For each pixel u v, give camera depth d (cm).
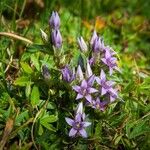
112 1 66
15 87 39
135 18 66
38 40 49
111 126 38
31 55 40
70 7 60
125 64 51
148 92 41
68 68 34
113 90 35
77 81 35
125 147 37
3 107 38
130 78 47
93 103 35
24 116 36
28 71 37
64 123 36
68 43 51
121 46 57
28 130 36
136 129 37
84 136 33
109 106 37
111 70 36
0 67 41
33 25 51
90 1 63
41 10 57
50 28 36
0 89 39
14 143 34
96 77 35
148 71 54
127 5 68
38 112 36
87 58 36
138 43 60
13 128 36
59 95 37
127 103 39
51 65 38
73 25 56
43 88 37
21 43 48
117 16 64
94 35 36
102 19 59
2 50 45
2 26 49
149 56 56
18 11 55
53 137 36
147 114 39
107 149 37
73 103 36
